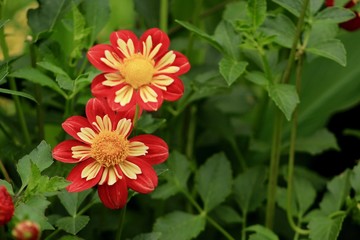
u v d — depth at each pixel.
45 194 0.81
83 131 0.81
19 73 0.90
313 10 0.91
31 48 0.96
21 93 0.85
